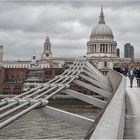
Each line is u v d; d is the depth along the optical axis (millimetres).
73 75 50312
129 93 42719
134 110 24953
